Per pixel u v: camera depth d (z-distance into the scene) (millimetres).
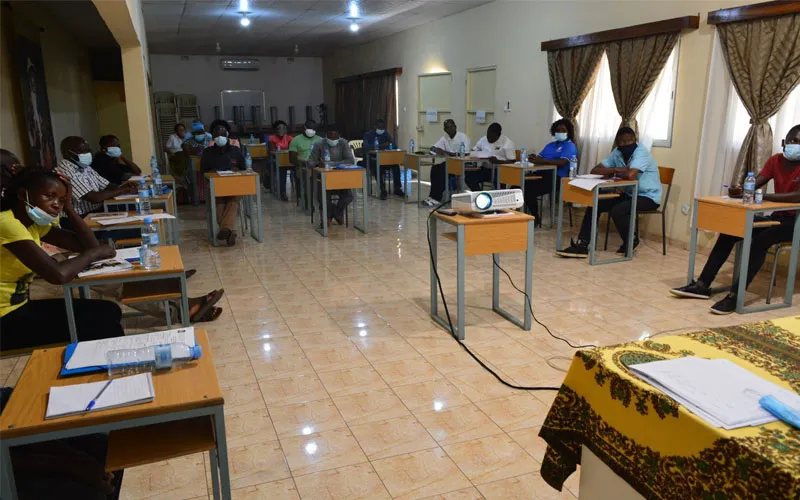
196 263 5059
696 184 5207
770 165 4000
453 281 4441
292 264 4992
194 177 8383
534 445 2246
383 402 2592
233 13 9109
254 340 3312
